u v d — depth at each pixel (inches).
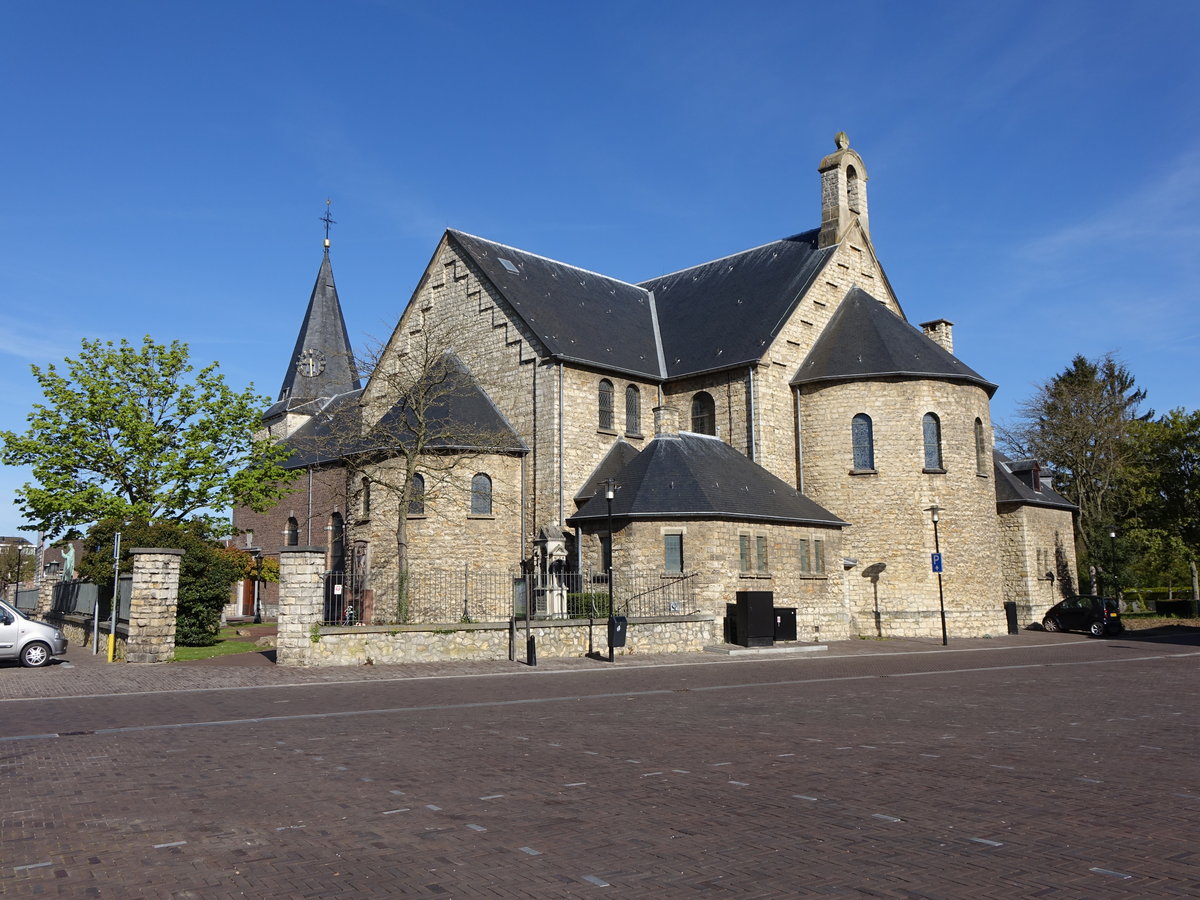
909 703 648.4
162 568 973.2
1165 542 2206.0
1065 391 2310.5
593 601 1146.0
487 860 278.7
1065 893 244.1
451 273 1630.2
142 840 302.7
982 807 337.4
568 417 1443.2
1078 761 425.4
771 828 311.4
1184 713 587.2
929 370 1470.2
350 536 1486.2
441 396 1487.5
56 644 951.0
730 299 1694.1
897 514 1441.9
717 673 886.4
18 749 468.8
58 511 1469.0
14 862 280.2
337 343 2469.2
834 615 1364.4
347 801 354.0
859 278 1690.5
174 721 566.3
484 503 1419.8
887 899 241.3
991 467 1533.0
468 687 761.0
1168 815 323.6
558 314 1567.4
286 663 907.4
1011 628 1528.1
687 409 1572.3
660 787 375.2
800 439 1517.0
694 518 1222.9
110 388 1514.5
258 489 1603.1
